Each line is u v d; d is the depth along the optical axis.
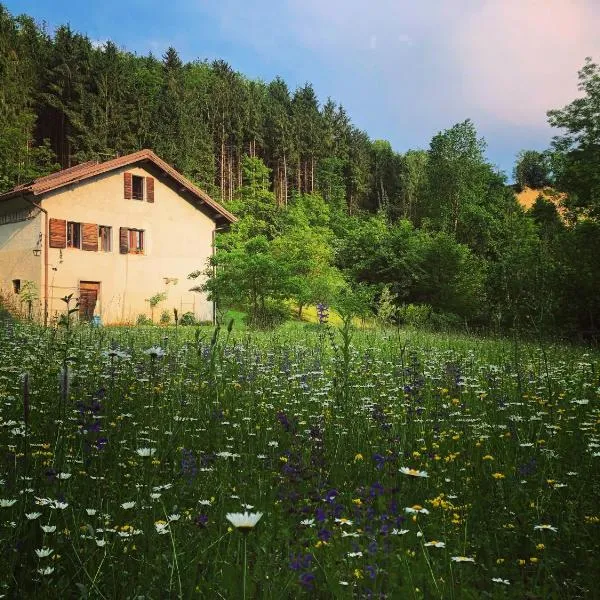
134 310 31.23
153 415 5.21
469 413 5.82
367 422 5.23
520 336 13.02
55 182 28.28
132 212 31.48
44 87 63.31
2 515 2.74
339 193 86.69
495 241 60.59
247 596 2.21
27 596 2.22
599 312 22.42
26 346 9.97
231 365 8.09
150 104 67.06
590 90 29.84
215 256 30.83
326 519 2.66
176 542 2.68
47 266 28.39
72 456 3.79
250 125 83.25
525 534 3.06
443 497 3.53
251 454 4.15
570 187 29.69
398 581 2.43
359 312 29.69
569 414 5.70
